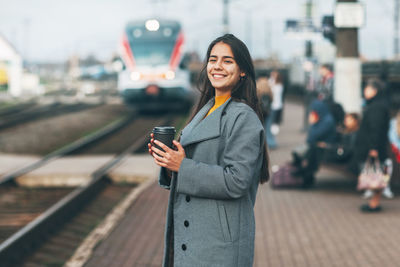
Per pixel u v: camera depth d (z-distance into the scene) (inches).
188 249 101.7
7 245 235.0
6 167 492.7
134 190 386.6
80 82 3122.5
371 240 243.0
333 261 215.3
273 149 575.5
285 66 1844.2
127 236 261.9
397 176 354.3
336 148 347.3
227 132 101.1
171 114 1053.2
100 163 511.2
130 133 774.5
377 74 879.1
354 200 327.3
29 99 1562.5
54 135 739.4
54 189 425.4
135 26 944.9
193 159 103.3
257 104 108.2
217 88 107.3
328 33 485.7
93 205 366.6
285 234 256.2
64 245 273.1
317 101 351.6
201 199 101.3
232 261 100.2
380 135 280.2
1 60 1536.7
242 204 102.2
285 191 357.7
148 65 917.8
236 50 104.9
